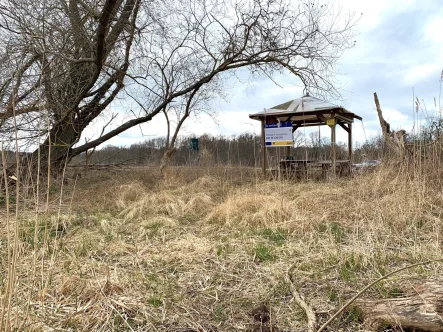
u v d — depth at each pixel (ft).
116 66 32.63
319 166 33.09
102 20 24.25
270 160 34.81
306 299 8.53
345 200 19.07
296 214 16.71
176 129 35.47
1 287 8.78
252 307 8.38
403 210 15.70
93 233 15.39
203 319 7.84
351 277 9.66
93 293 8.87
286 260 11.45
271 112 35.81
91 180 33.55
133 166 41.68
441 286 7.45
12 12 24.13
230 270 10.87
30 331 6.92
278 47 33.88
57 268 10.77
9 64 24.25
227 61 34.40
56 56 25.90
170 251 12.89
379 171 21.81
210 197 23.49
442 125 22.30
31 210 20.01
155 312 8.14
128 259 11.94
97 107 34.01
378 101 25.50
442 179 19.54
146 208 20.95
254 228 15.88
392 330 6.85
